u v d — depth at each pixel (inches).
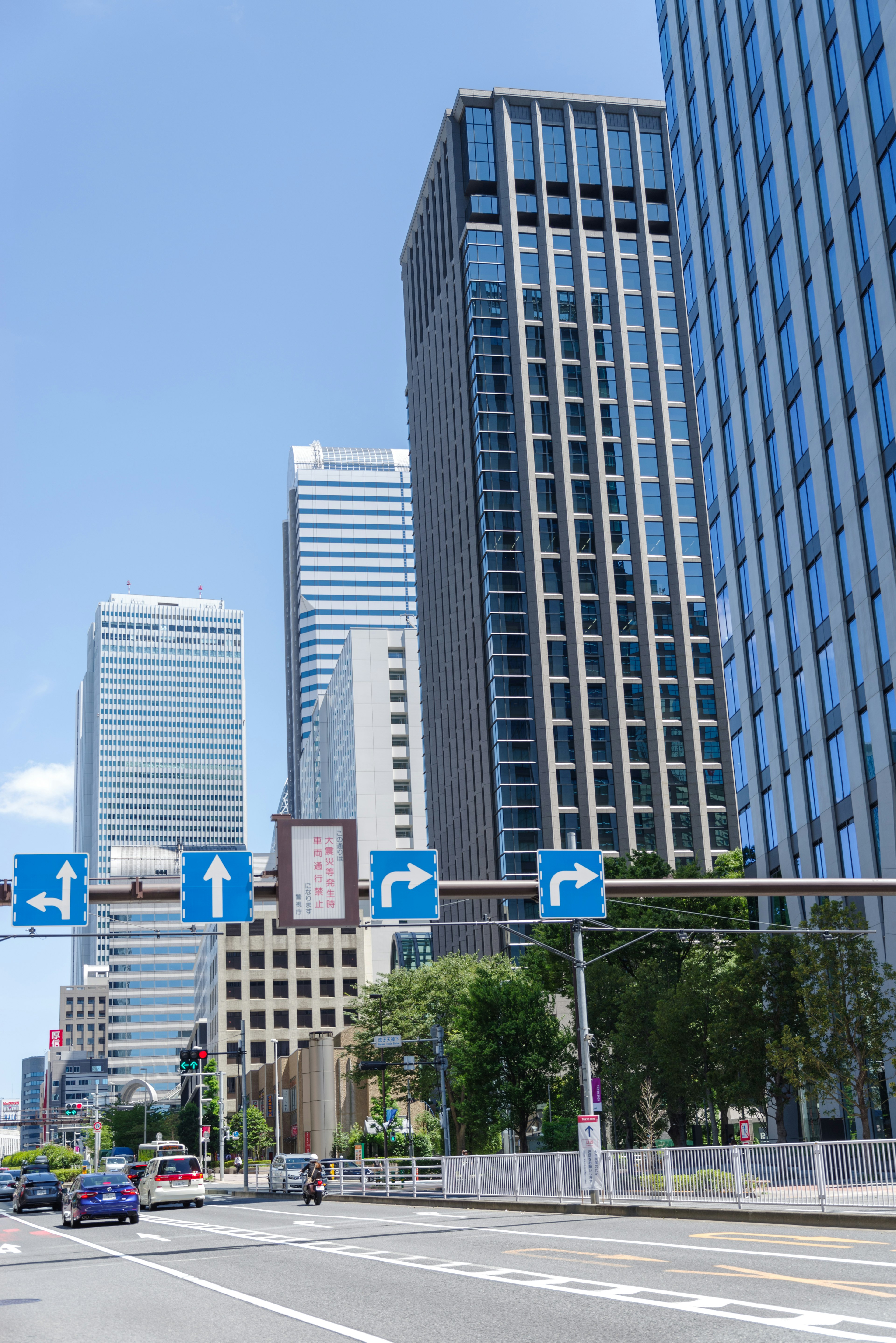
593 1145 1161.4
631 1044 2071.9
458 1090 2876.5
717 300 2672.2
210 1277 745.6
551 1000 2576.3
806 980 1685.5
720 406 2659.9
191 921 1015.0
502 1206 1332.4
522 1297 545.0
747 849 2475.4
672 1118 2161.7
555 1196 1250.6
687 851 4559.5
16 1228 1620.3
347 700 7770.7
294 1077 4397.1
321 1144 4099.4
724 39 2605.8
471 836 4813.0
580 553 4798.2
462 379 5093.5
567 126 5265.8
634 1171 1123.3
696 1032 1956.2
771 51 2310.5
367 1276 683.4
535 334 5007.4
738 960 1953.7
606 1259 693.3
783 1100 1851.6
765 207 2386.8
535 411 4918.8
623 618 4766.2
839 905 1656.0
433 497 5561.0
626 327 5093.5
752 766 2453.2
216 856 1032.8
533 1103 2404.0
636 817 4552.2
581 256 5123.0
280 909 1019.3
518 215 5162.4
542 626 4655.5
